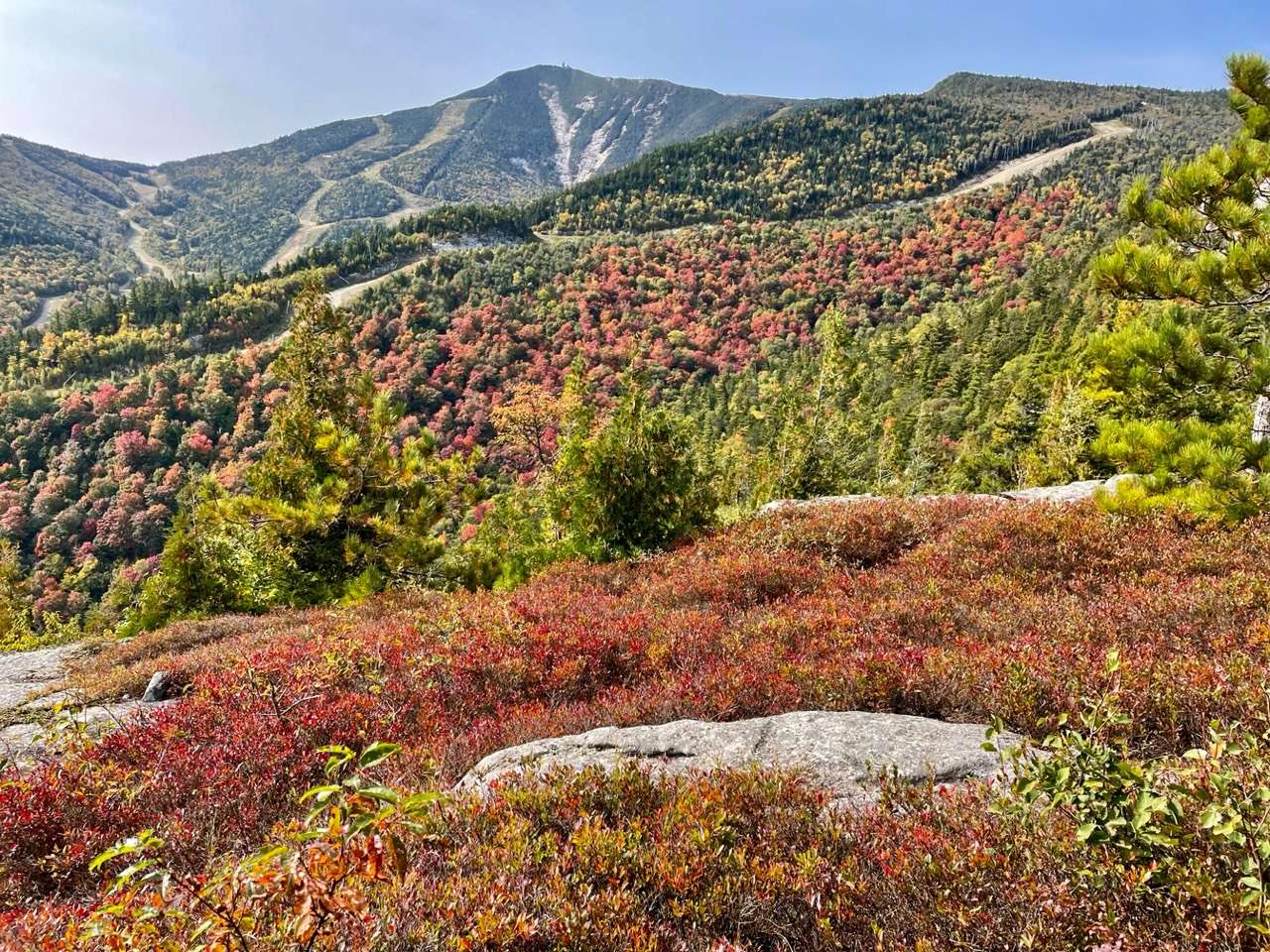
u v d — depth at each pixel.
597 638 7.78
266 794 5.13
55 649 13.93
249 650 9.82
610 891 3.02
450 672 7.44
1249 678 4.49
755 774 4.04
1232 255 7.11
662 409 14.48
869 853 3.24
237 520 15.74
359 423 17.41
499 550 16.58
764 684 6.05
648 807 3.94
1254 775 2.42
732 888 3.08
